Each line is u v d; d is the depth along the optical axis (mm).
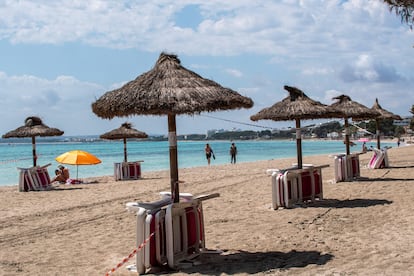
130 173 21734
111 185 19109
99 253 7645
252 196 13453
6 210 12938
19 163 43312
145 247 6277
